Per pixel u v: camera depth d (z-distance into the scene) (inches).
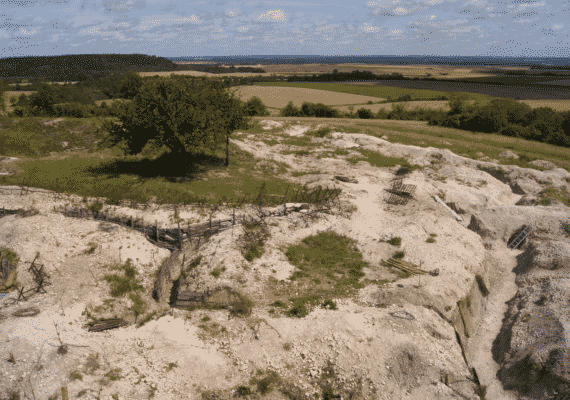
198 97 1331.2
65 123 1923.0
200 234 984.9
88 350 661.9
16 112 2491.4
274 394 633.0
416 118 3019.2
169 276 866.1
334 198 1248.8
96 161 1528.1
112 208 1055.6
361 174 1547.7
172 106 1273.4
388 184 1438.2
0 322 678.5
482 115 2305.6
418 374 676.7
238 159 1652.3
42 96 2719.0
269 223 1069.8
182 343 707.4
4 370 592.1
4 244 848.3
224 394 623.8
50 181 1243.2
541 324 738.8
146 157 1611.7
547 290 840.9
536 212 1190.3
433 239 1031.6
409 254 976.3
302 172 1571.1
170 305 805.9
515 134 2209.6
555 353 656.4
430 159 1724.9
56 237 884.0
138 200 1122.7
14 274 792.3
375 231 1095.6
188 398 612.7
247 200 1213.1
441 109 3115.2
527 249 1067.9
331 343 716.0
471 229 1207.6
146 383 626.8
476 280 929.5
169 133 1333.7
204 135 1342.3
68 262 840.3
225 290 816.3
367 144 1910.7
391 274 915.4
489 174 1576.0
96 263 850.1
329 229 1088.2
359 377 663.8
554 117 2194.9
